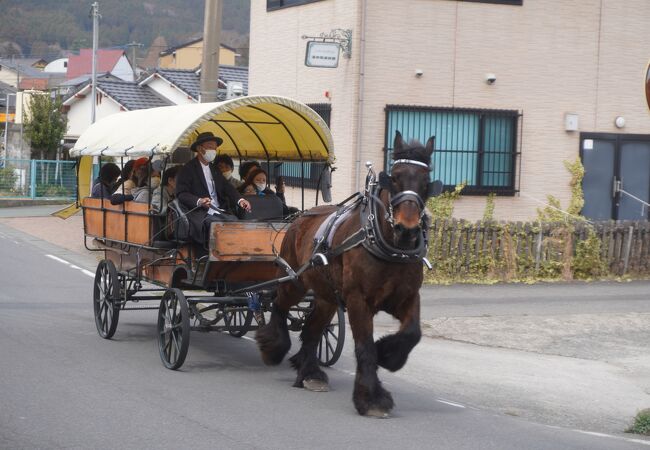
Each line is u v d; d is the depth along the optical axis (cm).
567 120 1989
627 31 2033
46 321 1300
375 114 1878
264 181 1180
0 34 13012
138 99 4097
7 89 7819
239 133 1211
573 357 1153
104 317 1182
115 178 1294
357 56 1856
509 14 1952
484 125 1947
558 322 1351
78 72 7994
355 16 1853
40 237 2444
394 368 823
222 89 3566
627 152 2056
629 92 2045
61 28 13412
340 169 1898
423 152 788
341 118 1902
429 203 1777
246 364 1062
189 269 1012
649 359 1145
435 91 1916
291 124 1112
